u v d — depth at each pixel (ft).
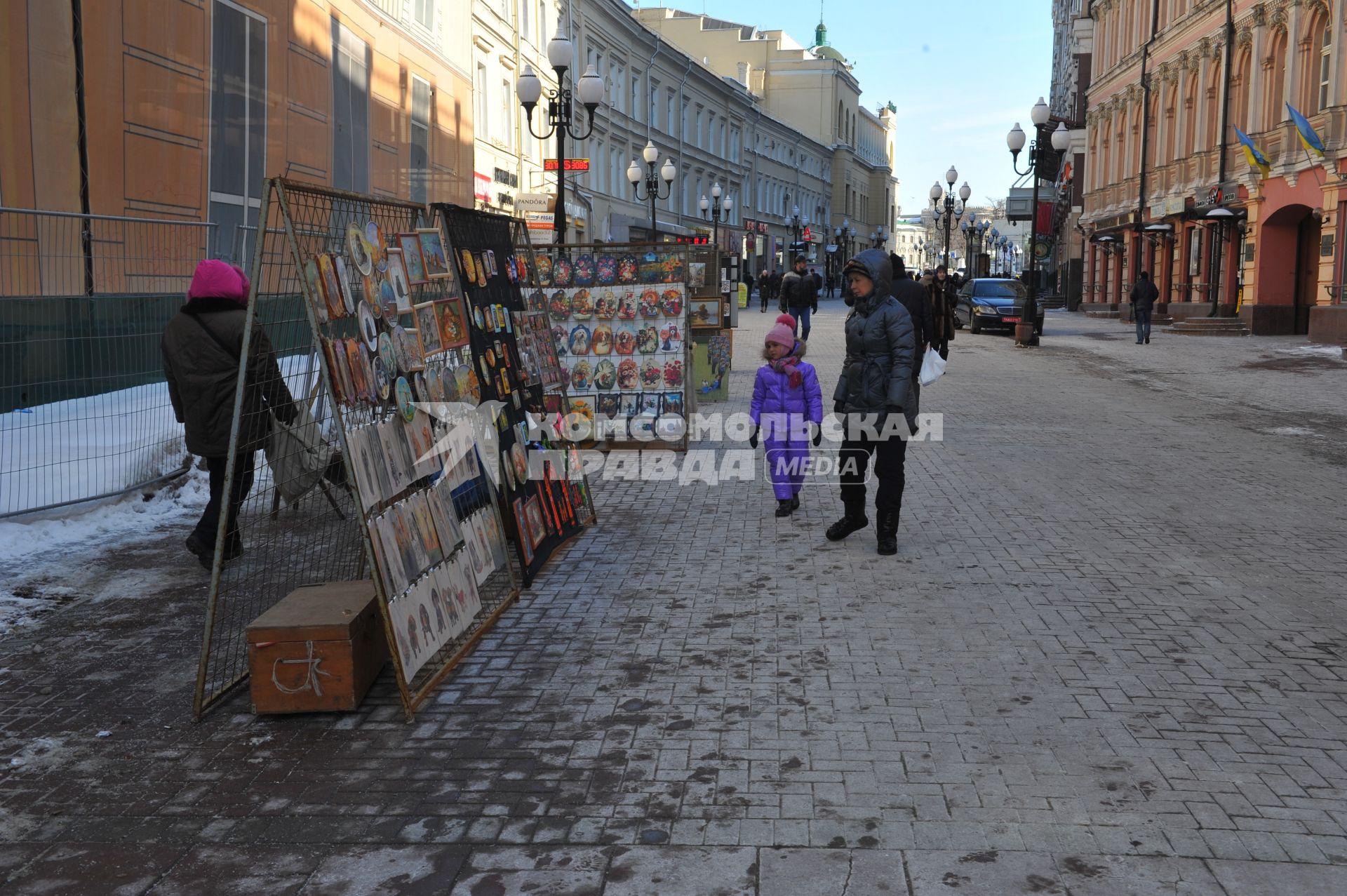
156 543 23.18
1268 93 93.97
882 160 360.07
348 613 14.48
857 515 22.99
